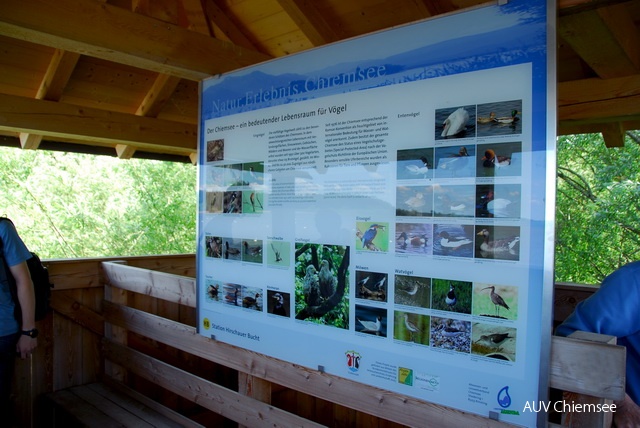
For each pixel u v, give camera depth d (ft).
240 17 11.65
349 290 6.23
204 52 8.58
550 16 4.71
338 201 6.39
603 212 26.99
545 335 4.65
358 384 6.15
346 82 6.36
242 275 7.76
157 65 8.18
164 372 9.78
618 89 10.05
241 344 7.77
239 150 7.86
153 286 9.97
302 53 6.91
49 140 14.51
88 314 11.71
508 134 4.93
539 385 4.68
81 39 7.24
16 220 36.96
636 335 4.63
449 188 5.33
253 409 7.72
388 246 5.84
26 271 8.66
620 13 7.94
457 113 5.31
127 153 16.01
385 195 5.90
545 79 4.73
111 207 39.83
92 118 12.52
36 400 11.05
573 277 28.14
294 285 6.95
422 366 5.53
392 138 5.85
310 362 6.72
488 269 5.03
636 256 26.30
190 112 15.38
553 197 4.63
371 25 10.33
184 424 9.25
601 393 4.37
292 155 7.00
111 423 9.33
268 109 7.39
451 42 5.38
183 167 42.19
